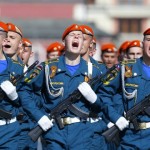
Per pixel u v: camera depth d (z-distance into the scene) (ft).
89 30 62.49
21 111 56.49
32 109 52.90
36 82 53.31
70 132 52.60
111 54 76.89
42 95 53.88
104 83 53.42
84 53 62.13
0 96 52.75
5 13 275.39
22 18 263.29
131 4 295.69
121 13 293.23
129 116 52.60
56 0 278.05
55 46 79.05
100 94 53.67
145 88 52.90
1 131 53.21
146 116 52.65
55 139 52.44
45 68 53.36
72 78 53.26
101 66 61.72
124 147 52.90
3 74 53.42
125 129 52.95
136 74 53.01
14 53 61.57
